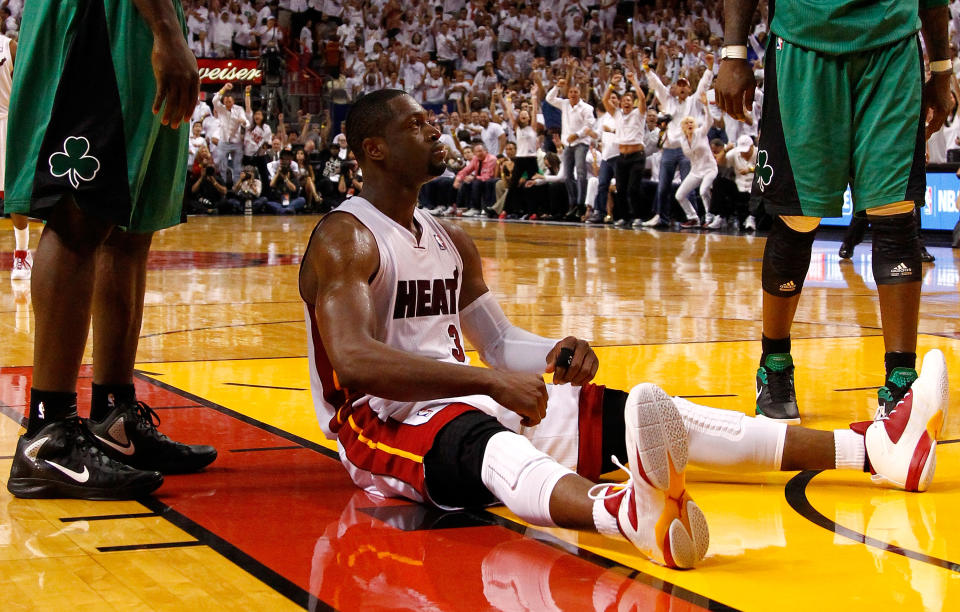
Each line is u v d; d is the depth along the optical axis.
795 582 1.84
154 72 2.36
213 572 1.87
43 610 1.67
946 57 3.11
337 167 19.38
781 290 3.12
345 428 2.45
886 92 2.92
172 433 2.99
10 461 2.68
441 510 2.29
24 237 7.50
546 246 11.17
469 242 2.62
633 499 1.89
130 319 2.64
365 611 1.68
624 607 1.71
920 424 2.39
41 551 1.99
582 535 2.11
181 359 4.25
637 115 14.88
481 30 21.16
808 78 2.98
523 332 2.57
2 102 7.16
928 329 5.20
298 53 21.23
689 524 1.87
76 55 2.38
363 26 21.53
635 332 5.03
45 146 2.37
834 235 13.25
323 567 1.90
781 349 3.19
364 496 2.40
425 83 20.52
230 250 10.52
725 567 1.92
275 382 3.78
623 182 15.09
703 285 7.33
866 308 6.12
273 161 18.73
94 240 2.44
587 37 20.91
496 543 2.06
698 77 15.31
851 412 3.28
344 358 2.18
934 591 1.80
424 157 2.39
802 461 2.44
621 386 3.65
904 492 2.44
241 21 20.41
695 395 3.52
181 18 2.47
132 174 2.40
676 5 20.11
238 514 2.26
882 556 1.99
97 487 2.35
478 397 2.34
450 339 2.48
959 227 10.93
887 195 2.87
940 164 11.41
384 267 2.34
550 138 17.59
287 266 8.77
